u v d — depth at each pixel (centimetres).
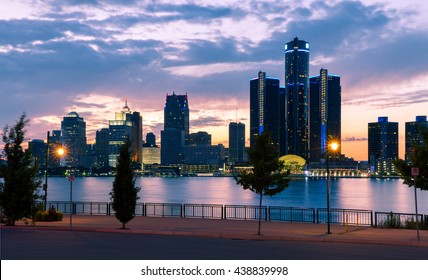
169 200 16588
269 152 3114
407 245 2555
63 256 2053
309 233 2977
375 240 2628
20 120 3719
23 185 3572
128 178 3281
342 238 2720
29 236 2847
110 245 2436
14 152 3641
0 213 3584
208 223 3591
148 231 3077
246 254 2158
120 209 3228
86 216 4294
